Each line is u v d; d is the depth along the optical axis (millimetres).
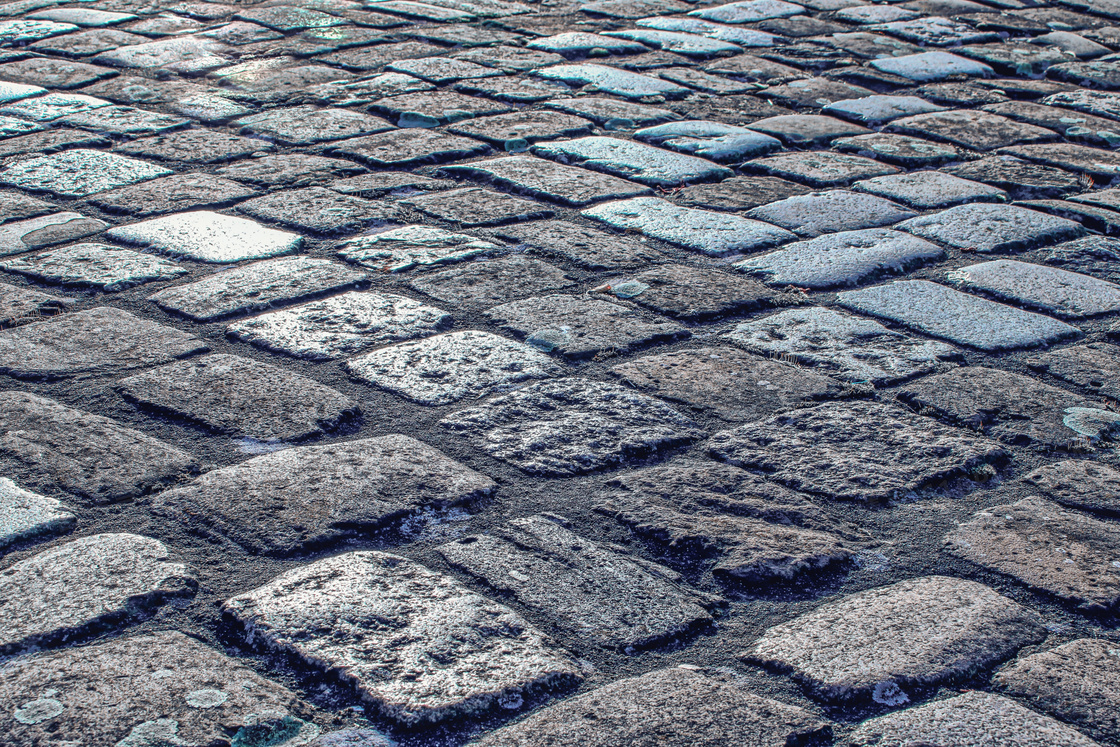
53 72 6129
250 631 2104
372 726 1894
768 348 3365
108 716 1876
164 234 4055
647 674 2039
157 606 2172
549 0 8219
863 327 3508
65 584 2213
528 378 3146
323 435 2820
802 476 2705
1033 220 4414
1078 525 2531
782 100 6035
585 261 3957
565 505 2568
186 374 3082
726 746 1854
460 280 3762
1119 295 3770
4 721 1859
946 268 3986
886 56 6883
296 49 6730
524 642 2102
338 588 2230
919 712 1951
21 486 2543
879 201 4609
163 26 7137
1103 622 2217
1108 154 5219
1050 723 1933
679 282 3805
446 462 2709
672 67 6598
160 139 5133
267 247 3977
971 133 5516
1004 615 2215
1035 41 7242
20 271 3721
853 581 2336
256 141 5148
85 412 2879
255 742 1840
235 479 2602
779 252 4078
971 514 2576
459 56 6688
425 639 2096
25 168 4691
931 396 3080
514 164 4930
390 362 3199
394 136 5258
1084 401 3084
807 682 2020
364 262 3879
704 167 4961
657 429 2902
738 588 2305
